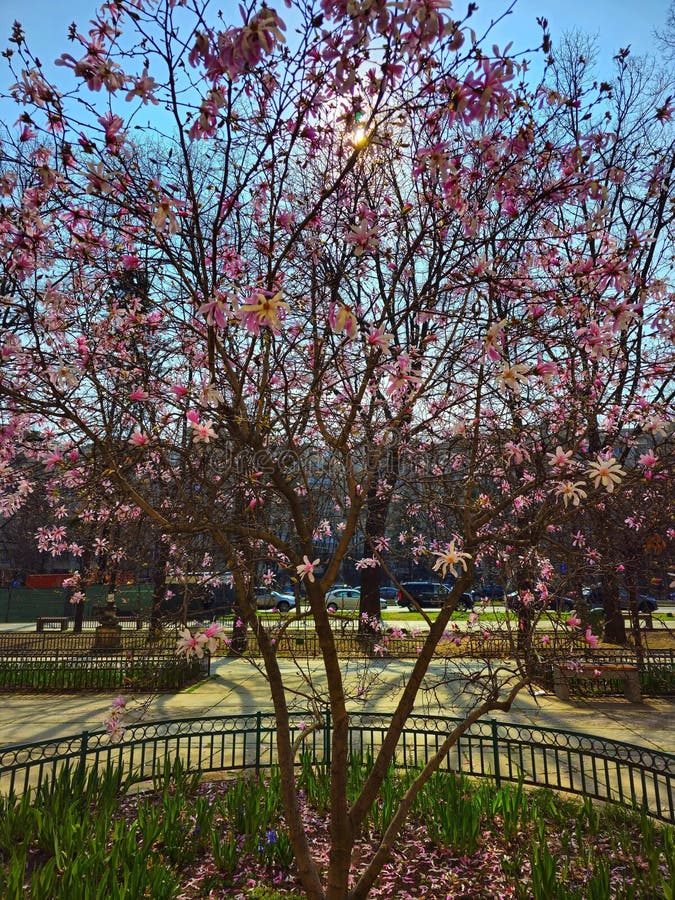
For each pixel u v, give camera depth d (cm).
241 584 308
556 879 358
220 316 234
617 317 304
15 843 402
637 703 864
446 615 318
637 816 445
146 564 436
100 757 618
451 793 438
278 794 463
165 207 255
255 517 350
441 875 384
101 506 420
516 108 296
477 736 505
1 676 977
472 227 304
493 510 311
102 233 340
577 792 482
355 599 2073
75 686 962
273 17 190
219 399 269
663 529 395
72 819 400
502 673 933
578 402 364
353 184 368
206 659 1027
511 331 333
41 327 350
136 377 354
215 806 454
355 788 468
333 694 299
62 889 315
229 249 367
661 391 448
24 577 2762
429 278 329
